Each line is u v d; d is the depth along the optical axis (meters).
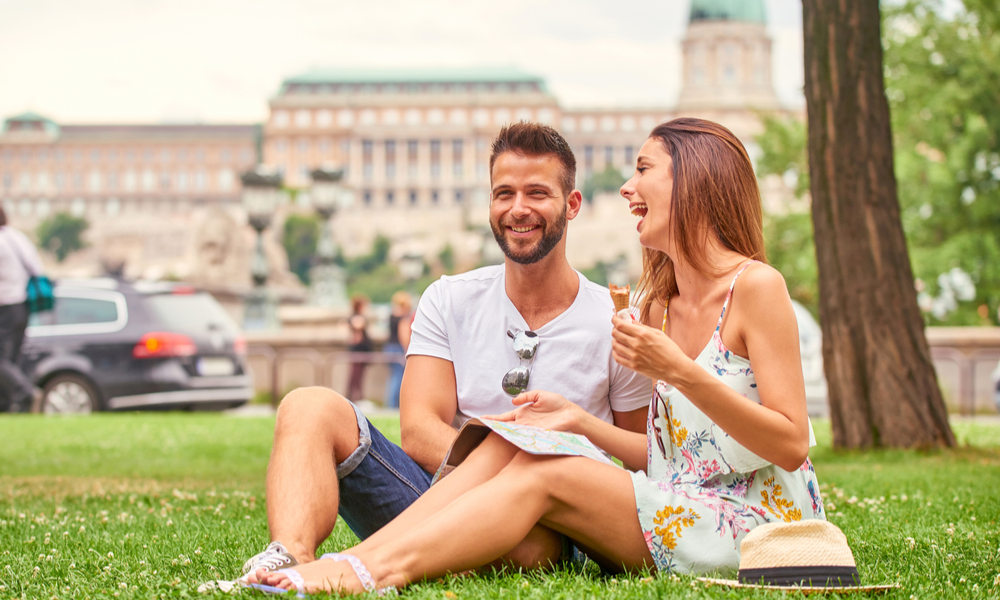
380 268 106.69
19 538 3.88
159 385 12.95
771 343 2.46
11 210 134.00
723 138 2.62
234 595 2.32
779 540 2.41
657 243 2.67
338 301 21.69
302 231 107.81
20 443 8.98
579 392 2.97
